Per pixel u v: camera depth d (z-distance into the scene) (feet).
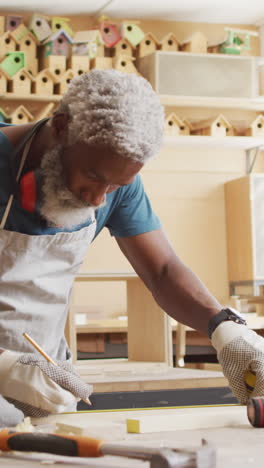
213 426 3.90
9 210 4.42
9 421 3.85
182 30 17.78
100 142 3.67
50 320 4.93
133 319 9.96
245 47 16.98
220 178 17.53
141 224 5.18
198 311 4.87
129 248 5.27
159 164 17.25
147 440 3.43
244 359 4.41
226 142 16.74
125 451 2.51
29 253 4.61
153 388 7.50
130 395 7.41
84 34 15.96
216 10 17.20
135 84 3.81
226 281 17.24
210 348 15.24
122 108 3.67
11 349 4.77
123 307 16.40
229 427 3.87
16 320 4.75
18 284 4.68
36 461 2.84
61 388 4.02
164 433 3.66
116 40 16.30
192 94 16.26
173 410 4.21
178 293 4.99
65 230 4.70
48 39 15.78
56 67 15.65
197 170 17.42
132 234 5.18
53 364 4.07
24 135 4.45
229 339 4.51
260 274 16.25
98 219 5.01
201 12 17.31
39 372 4.01
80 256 4.94
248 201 16.43
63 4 16.30
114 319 15.76
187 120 16.63
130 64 16.16
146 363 9.32
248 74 16.58
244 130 17.12
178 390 7.52
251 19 17.89
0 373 4.07
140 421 3.67
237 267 16.89
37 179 4.31
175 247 17.10
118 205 5.09
